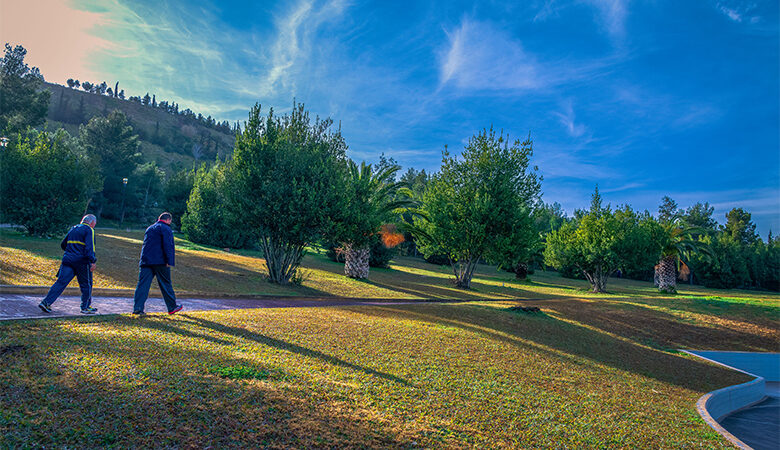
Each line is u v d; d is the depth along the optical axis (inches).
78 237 305.3
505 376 300.4
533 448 184.2
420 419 190.2
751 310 793.6
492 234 1172.5
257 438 143.4
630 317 728.3
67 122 5575.8
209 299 489.1
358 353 293.6
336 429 161.5
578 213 1915.6
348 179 848.9
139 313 319.3
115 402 151.7
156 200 3255.4
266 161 742.5
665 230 1700.3
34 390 151.7
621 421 249.3
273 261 753.0
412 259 2437.3
